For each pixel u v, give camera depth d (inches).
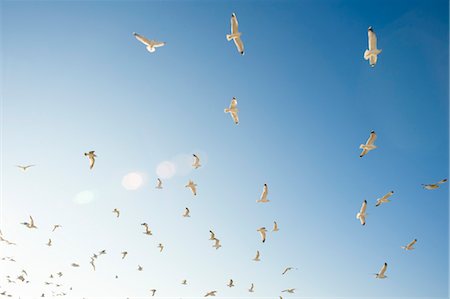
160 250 1717.5
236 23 845.2
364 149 1020.5
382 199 1108.5
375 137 998.4
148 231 1692.9
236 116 1068.5
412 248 1213.1
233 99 1050.7
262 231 1349.7
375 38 799.7
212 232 1606.8
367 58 818.8
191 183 1364.4
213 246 1619.1
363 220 1130.0
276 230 1437.0
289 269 1603.1
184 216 1509.6
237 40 856.9
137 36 901.8
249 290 1769.2
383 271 1224.8
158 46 919.7
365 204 1112.2
